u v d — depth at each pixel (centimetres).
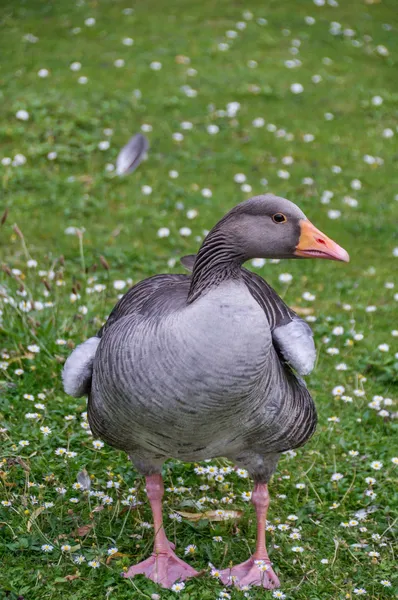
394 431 1026
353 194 1750
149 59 2272
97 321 1167
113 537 811
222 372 641
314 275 1462
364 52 2527
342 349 1223
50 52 2295
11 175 1686
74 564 759
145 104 2011
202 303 655
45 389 1034
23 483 868
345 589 759
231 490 890
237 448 742
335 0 2942
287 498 889
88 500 826
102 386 701
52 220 1569
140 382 657
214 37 2486
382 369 1155
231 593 741
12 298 1152
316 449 980
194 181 1745
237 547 820
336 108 2131
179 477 900
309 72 2322
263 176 1788
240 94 2130
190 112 2008
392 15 2866
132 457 774
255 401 687
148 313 689
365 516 856
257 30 2570
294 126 2016
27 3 2705
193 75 2192
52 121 1864
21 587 729
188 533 831
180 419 662
